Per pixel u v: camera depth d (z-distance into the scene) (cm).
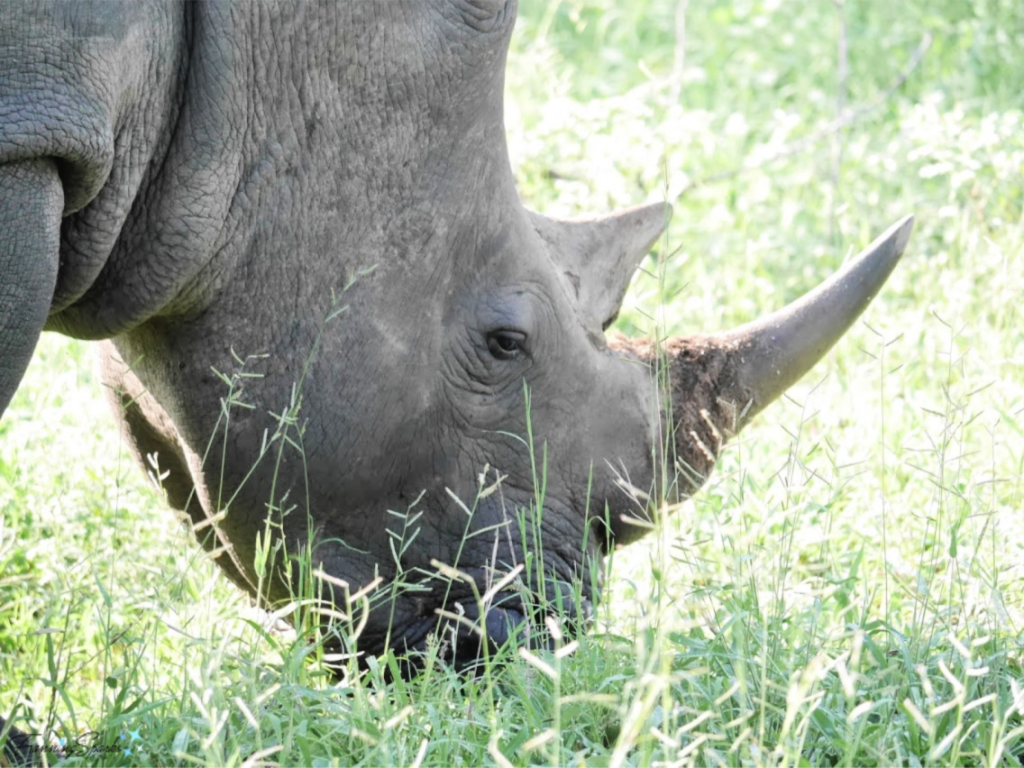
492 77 966
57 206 863
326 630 1002
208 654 880
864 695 888
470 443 996
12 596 1207
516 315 986
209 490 990
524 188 1836
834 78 2291
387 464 983
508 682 934
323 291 955
